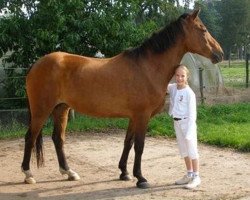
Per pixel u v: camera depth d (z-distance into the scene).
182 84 5.68
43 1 10.57
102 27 10.80
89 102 5.79
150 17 15.03
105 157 7.65
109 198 5.35
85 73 5.77
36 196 5.48
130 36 11.09
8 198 5.41
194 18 5.87
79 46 10.98
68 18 10.59
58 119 6.17
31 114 5.97
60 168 6.23
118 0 11.12
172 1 15.77
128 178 6.16
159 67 5.79
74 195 5.50
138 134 5.75
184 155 5.83
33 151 6.54
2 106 11.11
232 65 35.19
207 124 10.17
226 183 5.94
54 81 5.79
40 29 10.34
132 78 5.69
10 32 10.62
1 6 11.23
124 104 5.73
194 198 5.27
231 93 14.93
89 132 10.03
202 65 14.30
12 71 10.90
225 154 7.71
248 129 9.45
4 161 7.48
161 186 5.84
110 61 5.88
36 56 10.88
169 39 5.82
